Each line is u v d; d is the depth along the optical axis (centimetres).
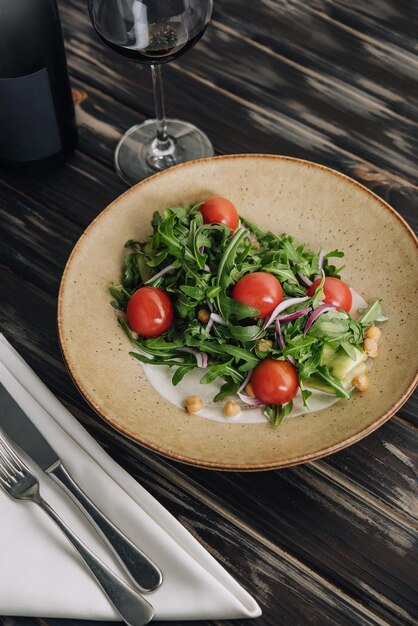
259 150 80
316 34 87
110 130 82
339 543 60
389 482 62
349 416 59
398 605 58
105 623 57
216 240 67
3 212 77
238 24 88
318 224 69
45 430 62
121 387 62
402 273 65
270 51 86
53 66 71
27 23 68
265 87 84
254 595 58
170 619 56
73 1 89
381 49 86
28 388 64
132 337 64
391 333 63
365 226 67
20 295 72
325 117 82
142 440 57
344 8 89
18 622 58
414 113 82
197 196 70
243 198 70
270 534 61
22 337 70
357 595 58
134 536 58
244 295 62
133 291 67
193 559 56
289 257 66
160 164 79
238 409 61
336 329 62
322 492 62
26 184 78
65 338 61
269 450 57
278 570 59
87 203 77
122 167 79
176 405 62
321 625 57
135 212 68
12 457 60
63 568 57
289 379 61
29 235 75
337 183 68
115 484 60
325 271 67
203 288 63
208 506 62
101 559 58
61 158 78
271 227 70
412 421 65
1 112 72
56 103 73
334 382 60
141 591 56
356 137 80
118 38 66
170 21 65
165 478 63
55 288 73
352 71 85
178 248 64
